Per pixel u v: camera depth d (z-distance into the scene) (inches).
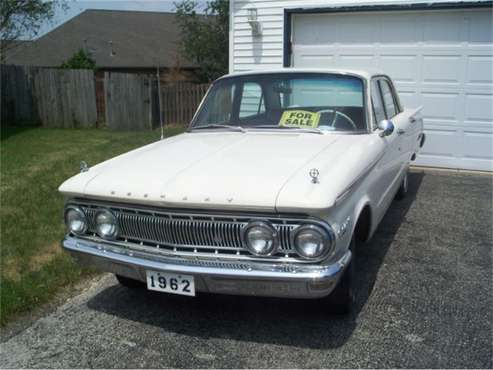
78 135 530.6
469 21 322.7
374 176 155.5
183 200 120.4
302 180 121.4
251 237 117.6
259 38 388.8
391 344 129.5
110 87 581.0
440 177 323.0
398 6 336.5
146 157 150.9
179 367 123.7
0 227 226.2
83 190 135.0
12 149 436.8
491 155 333.7
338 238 118.7
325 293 118.3
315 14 368.2
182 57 1197.1
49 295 163.8
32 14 719.7
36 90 611.5
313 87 180.1
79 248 137.3
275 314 146.8
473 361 121.6
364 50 357.4
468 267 178.7
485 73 325.4
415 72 343.9
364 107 171.9
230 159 140.8
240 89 189.8
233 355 127.6
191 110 625.9
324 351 127.5
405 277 170.4
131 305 157.0
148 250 128.6
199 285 123.3
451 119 339.9
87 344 135.9
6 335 141.8
